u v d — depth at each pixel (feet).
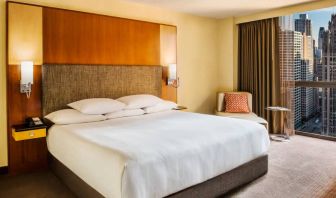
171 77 14.90
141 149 6.48
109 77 12.53
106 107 10.87
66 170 8.65
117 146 6.70
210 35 17.81
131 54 13.41
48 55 10.82
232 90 17.69
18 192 8.57
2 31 10.04
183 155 6.76
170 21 15.47
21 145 10.39
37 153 10.75
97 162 6.54
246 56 17.33
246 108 15.85
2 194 8.43
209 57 17.85
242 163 8.60
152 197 6.04
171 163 6.46
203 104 17.71
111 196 6.02
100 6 12.46
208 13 16.28
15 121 10.21
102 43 12.34
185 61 16.44
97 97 12.19
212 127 9.12
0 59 10.02
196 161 7.04
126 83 13.17
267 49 16.02
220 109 16.81
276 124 16.10
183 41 16.25
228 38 17.66
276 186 8.76
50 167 10.61
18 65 10.16
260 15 16.05
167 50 15.01
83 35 11.74
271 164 10.82
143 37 13.85
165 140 7.39
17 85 10.17
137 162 5.89
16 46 10.07
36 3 10.64
